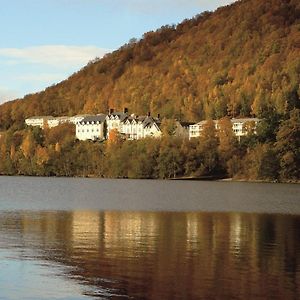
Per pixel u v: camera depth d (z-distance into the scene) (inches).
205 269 1421.0
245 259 1547.7
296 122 7268.7
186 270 1408.7
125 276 1343.5
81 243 1795.0
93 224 2331.4
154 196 4426.7
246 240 1886.1
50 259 1529.3
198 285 1269.7
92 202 3727.9
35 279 1307.8
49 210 3051.2
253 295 1197.7
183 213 2918.3
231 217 2716.5
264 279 1323.8
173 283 1284.4
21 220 2477.9
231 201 3882.9
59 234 1999.3
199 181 7534.5
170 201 3853.3
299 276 1354.6
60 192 5019.7
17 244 1766.7
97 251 1652.3
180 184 6712.6
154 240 1867.6
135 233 2038.6
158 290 1229.1
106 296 1183.6
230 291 1224.8
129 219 2559.1
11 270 1392.7
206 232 2085.4
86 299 1162.6
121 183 6988.2
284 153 7249.0
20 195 4571.9
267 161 7258.9
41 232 2054.6
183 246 1749.5
